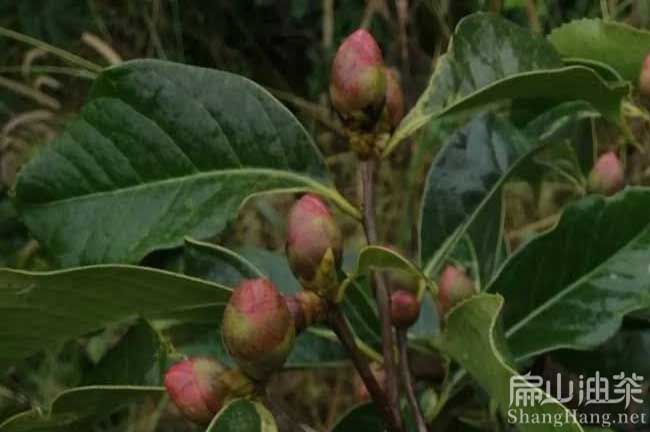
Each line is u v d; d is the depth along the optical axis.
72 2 4.15
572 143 1.36
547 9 2.65
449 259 1.28
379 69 0.93
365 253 0.90
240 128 1.01
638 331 1.20
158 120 1.00
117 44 4.18
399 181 3.18
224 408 0.84
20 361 1.00
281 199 3.42
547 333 1.10
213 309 0.97
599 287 1.10
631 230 1.11
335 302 0.90
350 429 1.22
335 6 4.05
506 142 1.21
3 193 3.36
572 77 1.00
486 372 0.87
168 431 2.91
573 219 1.11
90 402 0.97
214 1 4.27
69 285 0.90
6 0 4.12
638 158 1.96
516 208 2.90
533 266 1.11
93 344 2.58
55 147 0.99
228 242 3.31
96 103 1.00
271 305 0.83
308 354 1.17
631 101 1.17
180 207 1.00
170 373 0.87
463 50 1.04
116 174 1.00
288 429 0.86
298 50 4.27
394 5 3.51
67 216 0.99
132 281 0.91
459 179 1.19
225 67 4.25
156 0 4.09
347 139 0.97
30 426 0.99
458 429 1.27
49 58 4.05
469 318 0.88
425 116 1.00
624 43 1.19
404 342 1.01
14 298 0.90
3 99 3.94
